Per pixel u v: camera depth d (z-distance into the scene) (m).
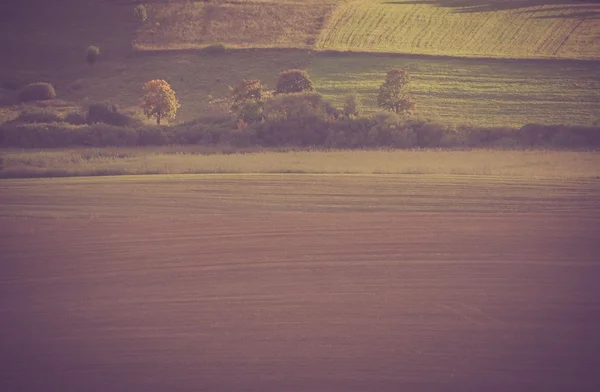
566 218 141.12
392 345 89.12
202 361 86.50
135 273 114.81
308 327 94.06
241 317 97.50
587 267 113.56
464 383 80.62
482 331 92.12
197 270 115.50
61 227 140.38
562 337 90.50
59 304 103.44
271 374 83.19
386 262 117.25
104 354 88.75
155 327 95.38
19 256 123.88
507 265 114.94
